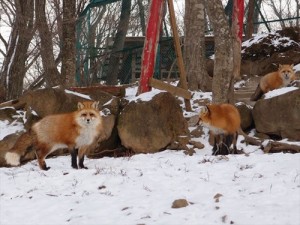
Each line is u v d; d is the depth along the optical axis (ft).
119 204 19.26
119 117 38.42
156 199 19.60
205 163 27.14
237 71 55.93
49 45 64.59
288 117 37.29
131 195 20.63
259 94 48.37
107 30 73.82
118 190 21.63
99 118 29.78
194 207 18.10
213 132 33.35
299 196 18.56
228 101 41.34
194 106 46.01
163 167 26.84
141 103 37.73
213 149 33.94
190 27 53.83
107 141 37.81
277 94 38.83
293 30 61.87
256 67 59.93
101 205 19.36
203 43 53.98
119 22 74.23
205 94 48.96
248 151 35.32
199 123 33.04
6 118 38.58
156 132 36.94
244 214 16.74
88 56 69.92
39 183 24.11
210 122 32.50
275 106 38.22
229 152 32.99
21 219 18.51
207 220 16.55
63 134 29.22
